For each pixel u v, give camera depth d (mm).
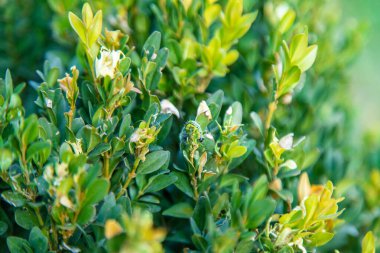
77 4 583
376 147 654
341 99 656
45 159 428
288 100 513
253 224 429
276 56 514
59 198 398
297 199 485
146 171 444
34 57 635
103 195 403
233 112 462
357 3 1346
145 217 378
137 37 543
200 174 444
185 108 500
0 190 469
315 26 617
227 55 507
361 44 631
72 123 448
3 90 470
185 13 504
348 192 568
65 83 440
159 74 466
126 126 440
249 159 509
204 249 423
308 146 534
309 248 453
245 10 547
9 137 422
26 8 643
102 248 413
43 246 425
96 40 460
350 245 542
